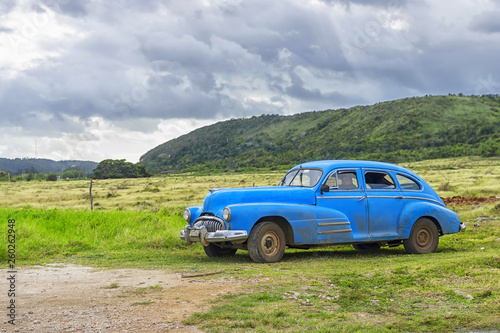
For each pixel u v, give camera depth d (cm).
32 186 8400
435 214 875
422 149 18712
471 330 396
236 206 751
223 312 448
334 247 976
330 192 818
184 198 3928
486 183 3984
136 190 5603
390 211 853
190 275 632
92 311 463
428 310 454
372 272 618
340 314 445
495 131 19200
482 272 570
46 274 683
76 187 7519
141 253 898
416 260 749
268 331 395
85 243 967
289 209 776
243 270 669
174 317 437
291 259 798
